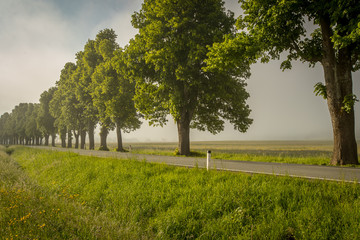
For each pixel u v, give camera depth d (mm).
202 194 6598
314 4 10648
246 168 9898
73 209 5953
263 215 5102
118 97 30516
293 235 4496
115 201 7145
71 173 11734
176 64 19250
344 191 5777
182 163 12320
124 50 21953
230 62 13125
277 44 12484
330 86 11938
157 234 5039
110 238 4418
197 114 24219
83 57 38500
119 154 20203
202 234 4816
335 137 11844
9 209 5105
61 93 49125
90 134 43406
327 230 4324
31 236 4062
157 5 19156
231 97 21281
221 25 19547
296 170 9227
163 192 7227
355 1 9844
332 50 11883
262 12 11281
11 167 13133
